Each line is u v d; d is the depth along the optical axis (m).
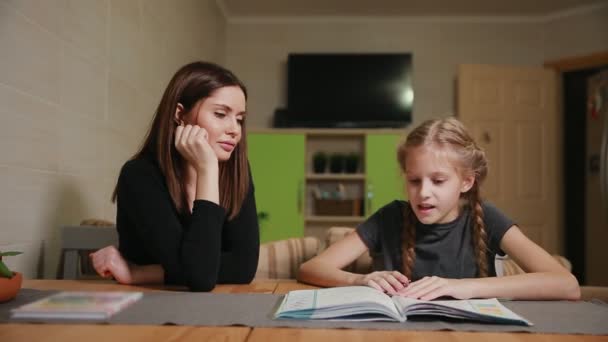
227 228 1.20
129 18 2.06
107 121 1.84
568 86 4.41
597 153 4.33
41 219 1.39
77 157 1.61
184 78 1.15
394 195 3.90
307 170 4.31
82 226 1.40
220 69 1.17
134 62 2.13
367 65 4.29
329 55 4.32
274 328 0.61
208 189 1.07
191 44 3.23
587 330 0.62
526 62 4.35
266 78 4.49
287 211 3.92
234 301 0.78
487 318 0.65
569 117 4.39
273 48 4.51
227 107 1.13
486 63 4.39
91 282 1.04
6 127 1.21
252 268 1.19
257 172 3.94
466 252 1.21
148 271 1.06
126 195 1.13
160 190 1.12
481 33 4.41
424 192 1.10
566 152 4.38
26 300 0.78
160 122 1.16
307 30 4.50
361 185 4.25
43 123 1.39
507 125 4.12
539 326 0.64
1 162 1.20
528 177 4.12
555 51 4.29
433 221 1.13
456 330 0.62
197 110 1.12
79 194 1.62
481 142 4.07
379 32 4.46
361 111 4.27
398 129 4.01
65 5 1.51
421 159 1.11
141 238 1.15
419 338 0.58
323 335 0.58
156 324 0.62
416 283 0.87
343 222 4.10
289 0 4.16
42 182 1.39
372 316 0.67
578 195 4.37
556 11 4.26
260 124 4.46
